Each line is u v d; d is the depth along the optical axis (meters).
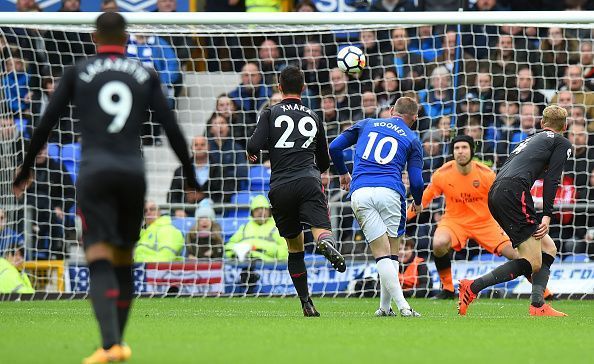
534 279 31.83
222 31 43.78
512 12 39.47
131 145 18.08
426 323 27.27
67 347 19.97
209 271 44.78
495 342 21.86
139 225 18.55
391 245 31.19
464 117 49.66
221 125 49.38
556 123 31.62
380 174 30.42
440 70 50.25
